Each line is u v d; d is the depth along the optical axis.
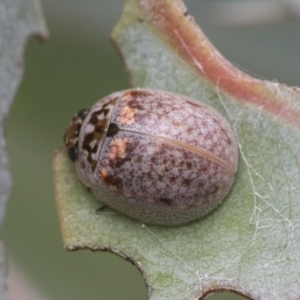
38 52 0.09
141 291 0.09
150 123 0.09
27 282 0.09
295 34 0.10
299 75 0.10
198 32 0.09
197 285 0.09
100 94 0.10
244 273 0.09
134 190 0.09
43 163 0.09
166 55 0.09
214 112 0.09
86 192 0.09
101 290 0.09
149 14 0.09
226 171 0.09
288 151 0.09
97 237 0.09
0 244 0.08
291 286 0.09
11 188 0.08
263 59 0.10
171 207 0.09
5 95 0.08
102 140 0.09
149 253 0.09
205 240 0.09
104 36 0.10
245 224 0.09
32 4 0.08
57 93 0.09
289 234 0.09
